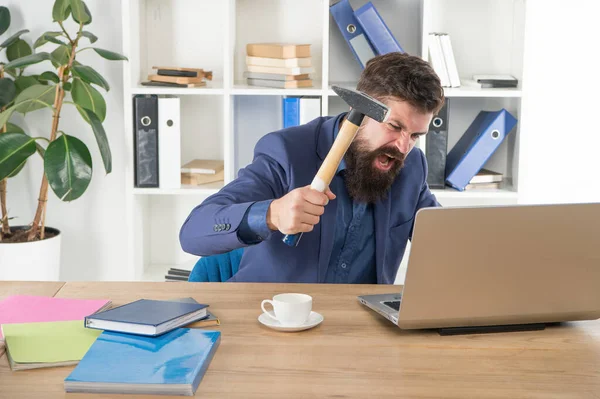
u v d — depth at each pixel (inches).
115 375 42.8
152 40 122.6
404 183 75.6
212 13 121.8
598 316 55.5
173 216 127.2
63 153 106.6
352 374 45.3
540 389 43.5
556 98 123.0
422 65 68.3
